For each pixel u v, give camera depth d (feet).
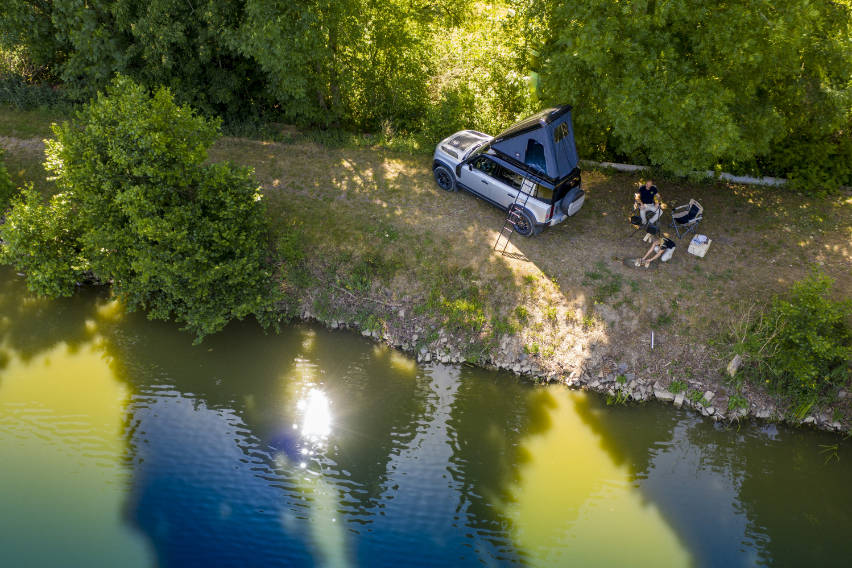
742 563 32.60
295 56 48.37
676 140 41.04
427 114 57.52
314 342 45.85
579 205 46.80
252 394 42.04
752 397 40.34
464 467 37.58
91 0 50.65
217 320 42.16
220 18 49.14
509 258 46.93
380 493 35.91
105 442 38.01
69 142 41.63
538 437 39.32
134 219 38.70
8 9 52.85
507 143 46.14
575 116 48.73
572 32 41.11
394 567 31.96
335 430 39.78
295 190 52.80
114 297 48.67
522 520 34.60
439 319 45.29
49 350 44.24
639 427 39.91
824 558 32.99
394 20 55.36
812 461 38.11
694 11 37.09
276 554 32.40
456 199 52.06
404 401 41.81
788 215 48.70
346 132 60.08
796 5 35.09
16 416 39.19
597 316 43.65
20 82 62.59
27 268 46.73
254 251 44.11
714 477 37.22
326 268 48.03
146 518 33.96
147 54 50.55
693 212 45.14
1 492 34.63
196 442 38.47
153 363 43.91
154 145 39.37
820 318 37.78
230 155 56.08
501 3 70.44
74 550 32.12
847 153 50.42
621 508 35.29
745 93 41.14
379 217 50.29
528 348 43.29
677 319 42.86
